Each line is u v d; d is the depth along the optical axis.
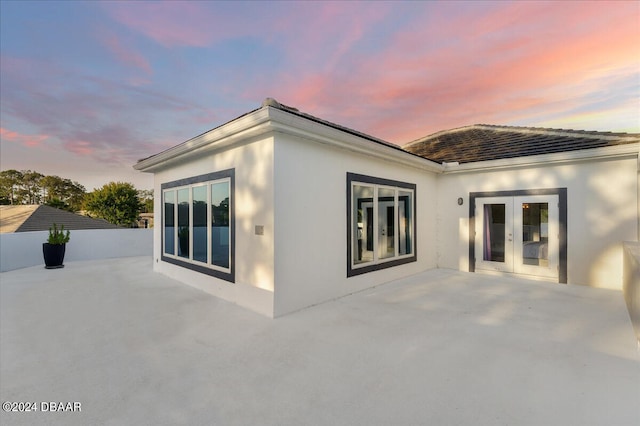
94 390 2.56
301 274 5.01
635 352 3.31
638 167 6.12
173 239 7.59
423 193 8.42
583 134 8.06
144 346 3.50
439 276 7.75
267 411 2.26
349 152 6.04
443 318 4.49
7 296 5.89
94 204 26.50
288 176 4.82
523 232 7.56
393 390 2.55
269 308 4.63
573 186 6.90
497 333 3.88
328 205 5.55
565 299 5.58
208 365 3.02
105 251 11.77
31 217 16.09
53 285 6.87
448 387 2.59
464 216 8.53
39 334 3.89
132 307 5.11
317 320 4.41
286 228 4.78
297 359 3.14
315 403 2.36
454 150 10.30
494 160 7.66
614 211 6.45
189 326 4.17
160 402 2.38
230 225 5.52
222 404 2.35
